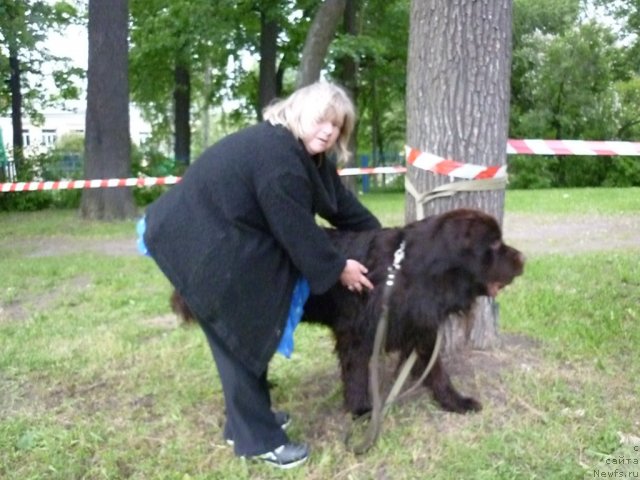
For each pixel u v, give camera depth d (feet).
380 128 99.91
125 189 44.98
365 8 72.74
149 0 67.72
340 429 11.68
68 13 71.26
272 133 9.71
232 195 9.58
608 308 18.11
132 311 19.90
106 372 14.79
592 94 92.22
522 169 84.64
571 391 12.73
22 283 24.20
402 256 10.70
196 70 79.10
